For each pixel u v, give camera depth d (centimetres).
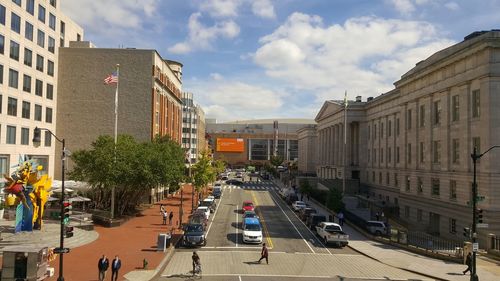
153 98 6494
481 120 4016
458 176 4416
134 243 3631
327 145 11244
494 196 3850
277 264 3114
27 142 5456
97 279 2512
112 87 6450
